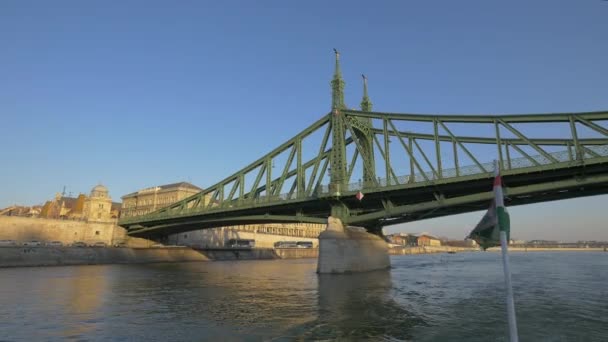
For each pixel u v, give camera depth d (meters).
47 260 71.62
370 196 54.38
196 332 20.89
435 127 49.12
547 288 40.38
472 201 45.81
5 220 82.62
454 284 44.47
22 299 31.88
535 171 40.28
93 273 57.56
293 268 74.31
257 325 22.41
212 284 43.88
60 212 131.75
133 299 32.66
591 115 38.31
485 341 18.81
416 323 22.78
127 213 149.00
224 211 70.69
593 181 38.88
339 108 61.78
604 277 53.62
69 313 26.31
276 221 69.12
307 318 24.27
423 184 47.56
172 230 95.06
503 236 9.23
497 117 44.28
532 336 19.97
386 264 70.38
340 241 56.56
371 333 20.36
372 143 68.31
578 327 21.89
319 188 58.00
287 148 67.50
